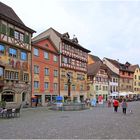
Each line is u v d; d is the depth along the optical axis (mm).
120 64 91188
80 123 18953
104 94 75250
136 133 14102
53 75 50125
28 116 25109
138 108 39031
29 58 42750
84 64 64000
